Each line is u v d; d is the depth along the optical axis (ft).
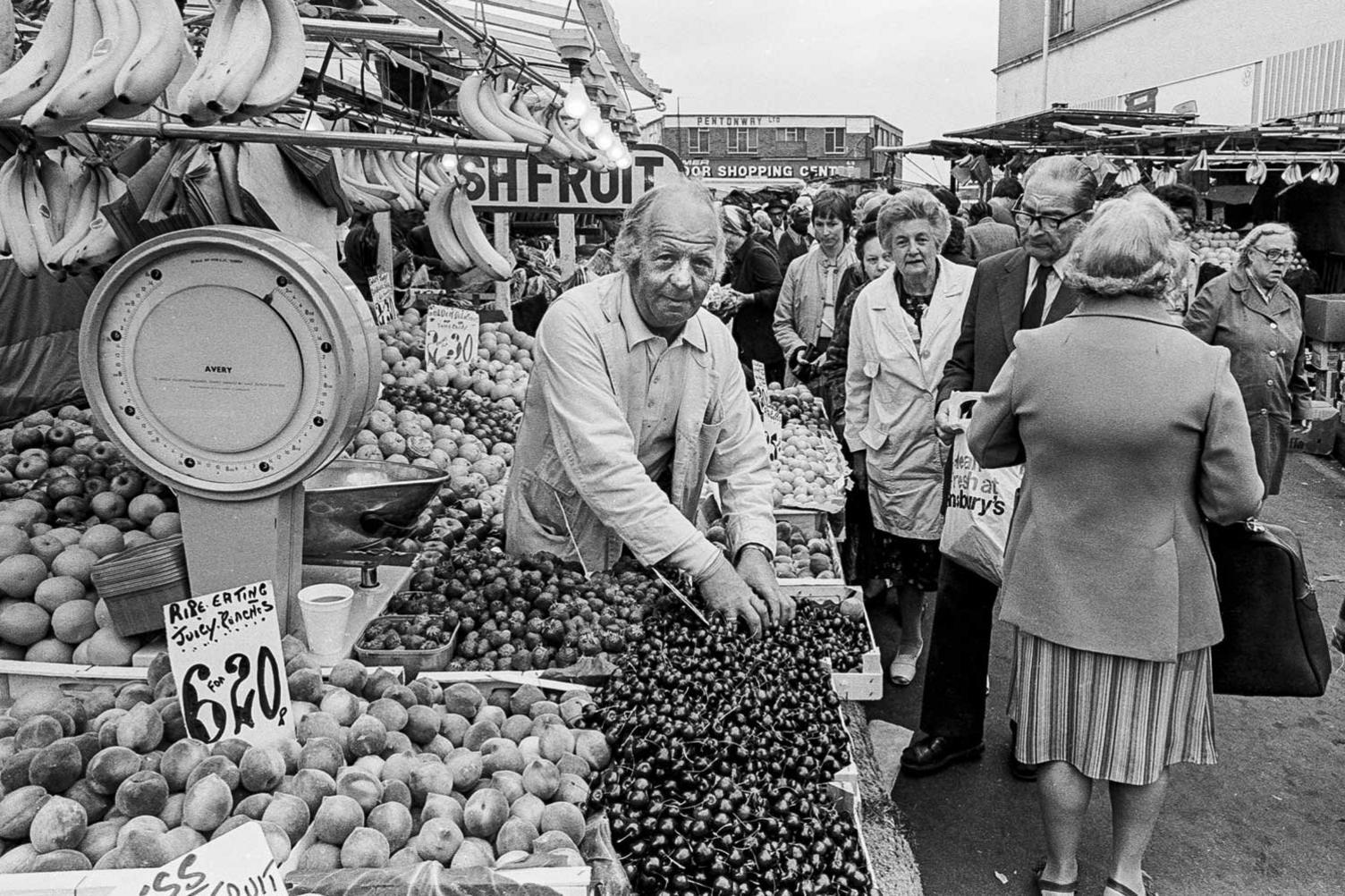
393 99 18.11
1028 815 11.64
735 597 8.08
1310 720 14.08
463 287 27.48
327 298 6.53
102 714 6.29
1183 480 8.35
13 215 8.51
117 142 10.34
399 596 8.41
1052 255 10.78
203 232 6.43
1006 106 101.60
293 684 6.44
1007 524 10.55
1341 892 10.40
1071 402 8.38
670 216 8.05
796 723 7.02
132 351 6.72
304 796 5.50
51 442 9.93
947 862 10.77
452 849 5.32
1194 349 8.16
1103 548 8.52
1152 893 10.33
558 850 5.24
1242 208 43.75
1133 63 75.10
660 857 5.57
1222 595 9.28
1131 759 8.71
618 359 8.58
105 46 6.31
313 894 4.86
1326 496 24.62
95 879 4.67
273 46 7.08
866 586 17.87
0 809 5.16
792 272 21.21
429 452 13.50
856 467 14.52
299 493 7.34
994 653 16.06
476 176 17.53
